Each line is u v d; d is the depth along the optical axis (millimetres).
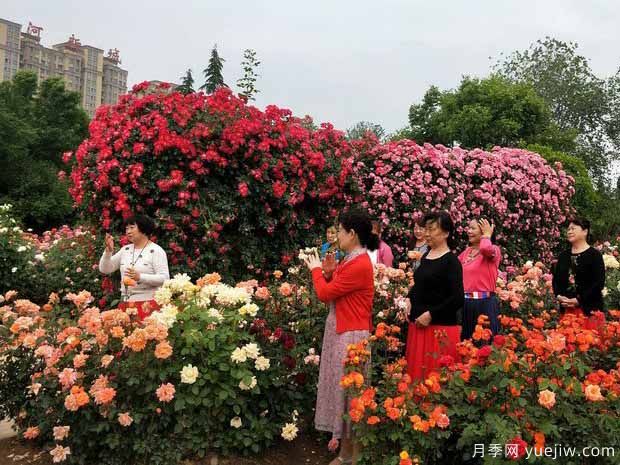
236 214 5453
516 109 18719
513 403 2814
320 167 6191
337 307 3357
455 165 7547
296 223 6070
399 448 2838
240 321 3400
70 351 3174
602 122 25000
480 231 4477
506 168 8102
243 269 5809
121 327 3150
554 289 4793
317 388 3699
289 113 6117
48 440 3396
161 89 5914
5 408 3463
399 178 7145
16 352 3406
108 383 3023
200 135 5348
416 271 3723
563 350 3082
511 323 3633
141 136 5258
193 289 3443
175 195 5219
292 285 4211
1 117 21844
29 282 7770
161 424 3117
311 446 3662
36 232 22391
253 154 5641
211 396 3156
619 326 3740
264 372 3395
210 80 27688
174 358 3189
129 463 3104
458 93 20438
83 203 5574
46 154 26266
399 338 4332
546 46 25422
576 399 2902
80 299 3713
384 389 3094
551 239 8883
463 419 2930
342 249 3424
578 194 14711
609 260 6258
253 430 3332
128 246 4406
